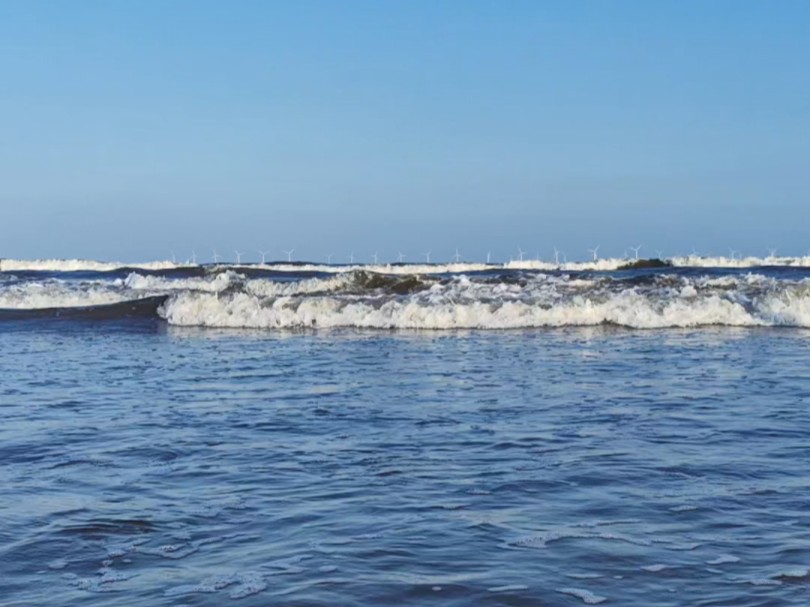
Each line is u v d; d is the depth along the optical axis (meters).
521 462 9.85
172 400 14.77
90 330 27.92
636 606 5.75
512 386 15.70
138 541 7.33
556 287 31.11
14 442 11.48
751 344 21.58
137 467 9.98
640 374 16.92
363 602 5.88
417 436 11.45
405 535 7.29
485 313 27.08
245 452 10.64
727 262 54.09
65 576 6.56
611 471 9.36
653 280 32.16
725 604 5.75
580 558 6.67
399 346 22.28
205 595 6.08
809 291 29.08
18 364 20.06
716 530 7.30
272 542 7.20
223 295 31.17
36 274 52.25
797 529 7.28
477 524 7.56
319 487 8.91
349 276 34.41
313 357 20.45
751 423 11.92
